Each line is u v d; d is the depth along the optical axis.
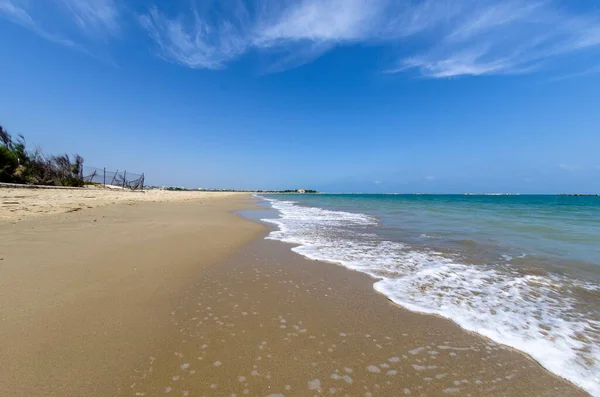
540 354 2.74
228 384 2.16
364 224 12.46
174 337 2.76
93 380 2.08
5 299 3.22
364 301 3.89
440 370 2.45
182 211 14.80
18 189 19.83
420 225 12.17
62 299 3.33
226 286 4.25
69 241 6.01
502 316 3.53
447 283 4.71
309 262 5.86
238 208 21.28
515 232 10.20
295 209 23.02
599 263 6.00
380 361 2.55
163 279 4.32
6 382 1.99
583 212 21.25
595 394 2.21
